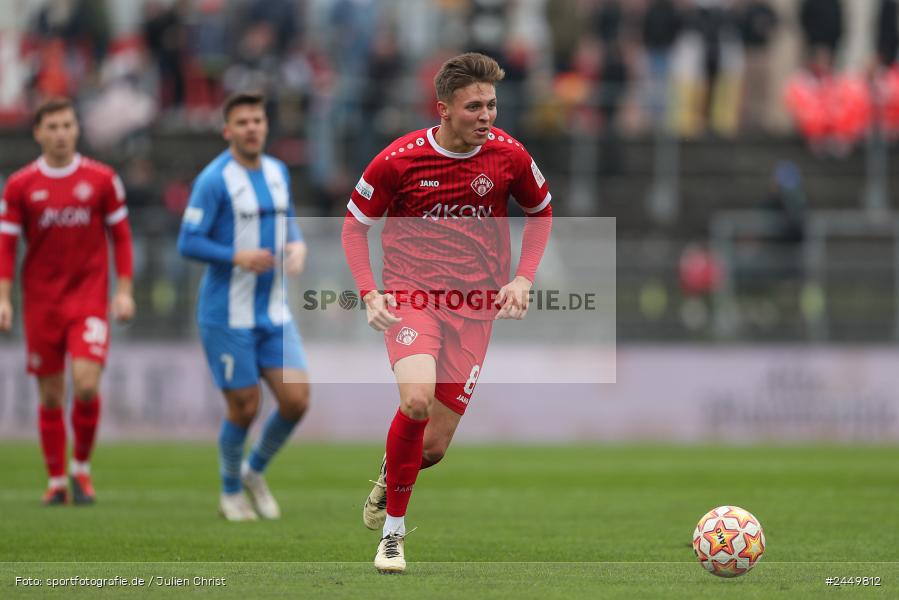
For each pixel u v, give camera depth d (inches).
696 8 3110.2
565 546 1053.8
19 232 1330.0
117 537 1089.4
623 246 2901.1
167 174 3036.4
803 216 2620.6
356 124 2920.8
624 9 3181.6
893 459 1995.6
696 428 2407.7
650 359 2417.6
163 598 750.5
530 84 3105.3
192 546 1034.1
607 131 3075.8
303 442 2309.3
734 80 3213.6
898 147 3265.3
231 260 1186.6
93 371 1314.0
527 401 2402.8
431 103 2950.3
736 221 2694.4
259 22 2957.7
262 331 1227.2
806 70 3213.6
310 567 900.0
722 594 768.9
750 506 1371.8
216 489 1542.8
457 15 3142.2
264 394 2301.9
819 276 2529.5
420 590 776.9
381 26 3115.2
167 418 2308.1
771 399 2411.4
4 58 3157.0
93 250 1333.7
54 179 1312.7
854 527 1182.9
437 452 884.0
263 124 1233.4
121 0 3348.9
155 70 3144.7
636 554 1003.9
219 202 1218.6
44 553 995.3
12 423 2266.2
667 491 1536.7
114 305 1346.0
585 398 2412.6
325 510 1323.8
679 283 2583.7
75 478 1363.2
